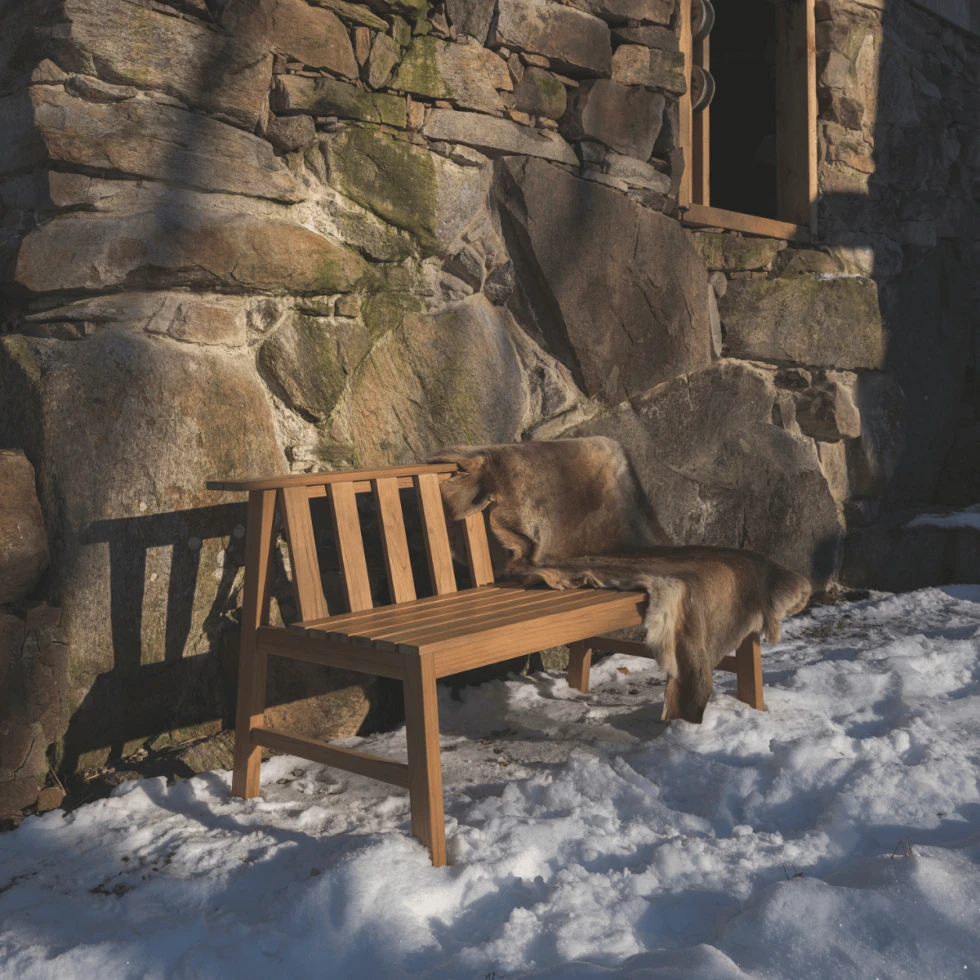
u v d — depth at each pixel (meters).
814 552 4.51
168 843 2.15
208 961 1.65
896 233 5.29
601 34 3.60
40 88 2.38
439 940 1.75
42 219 2.48
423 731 2.01
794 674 3.27
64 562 2.42
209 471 2.67
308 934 1.73
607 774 2.39
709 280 4.22
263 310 2.81
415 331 3.20
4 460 2.36
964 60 5.89
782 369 4.49
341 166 2.97
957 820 2.16
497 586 2.81
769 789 2.36
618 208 3.69
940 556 5.05
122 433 2.51
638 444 3.82
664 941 1.74
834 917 1.71
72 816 2.26
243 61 2.69
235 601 2.75
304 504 2.45
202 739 2.66
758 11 5.63
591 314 3.62
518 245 3.46
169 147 2.57
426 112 3.16
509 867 1.97
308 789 2.47
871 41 5.00
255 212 2.78
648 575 2.69
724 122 5.84
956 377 5.73
